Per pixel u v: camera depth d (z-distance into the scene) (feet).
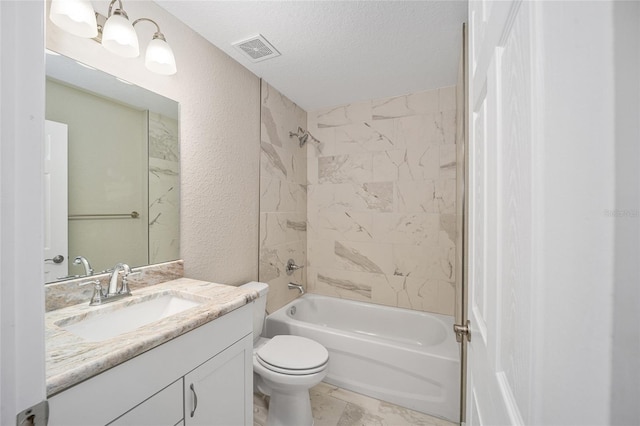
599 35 0.65
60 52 3.26
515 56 1.20
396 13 4.49
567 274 0.77
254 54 5.66
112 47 3.51
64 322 2.84
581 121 0.71
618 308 0.60
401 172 7.64
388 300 7.80
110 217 3.73
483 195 1.94
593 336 0.66
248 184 6.32
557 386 0.81
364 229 8.09
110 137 3.73
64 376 1.87
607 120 0.63
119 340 2.38
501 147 1.44
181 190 4.69
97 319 3.14
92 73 3.55
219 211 5.49
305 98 7.91
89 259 3.51
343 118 8.32
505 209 1.35
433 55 5.70
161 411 2.60
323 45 5.36
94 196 3.57
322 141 8.62
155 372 2.55
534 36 0.96
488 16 1.80
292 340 5.39
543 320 0.90
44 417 1.15
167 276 4.38
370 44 5.33
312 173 8.79
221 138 5.52
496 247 1.52
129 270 3.64
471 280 2.42
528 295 1.01
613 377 0.61
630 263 0.58
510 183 1.26
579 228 0.72
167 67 4.10
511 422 1.18
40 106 1.13
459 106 5.50
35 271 1.12
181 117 4.68
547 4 0.88
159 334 2.53
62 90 3.29
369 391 5.74
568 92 0.77
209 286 4.14
